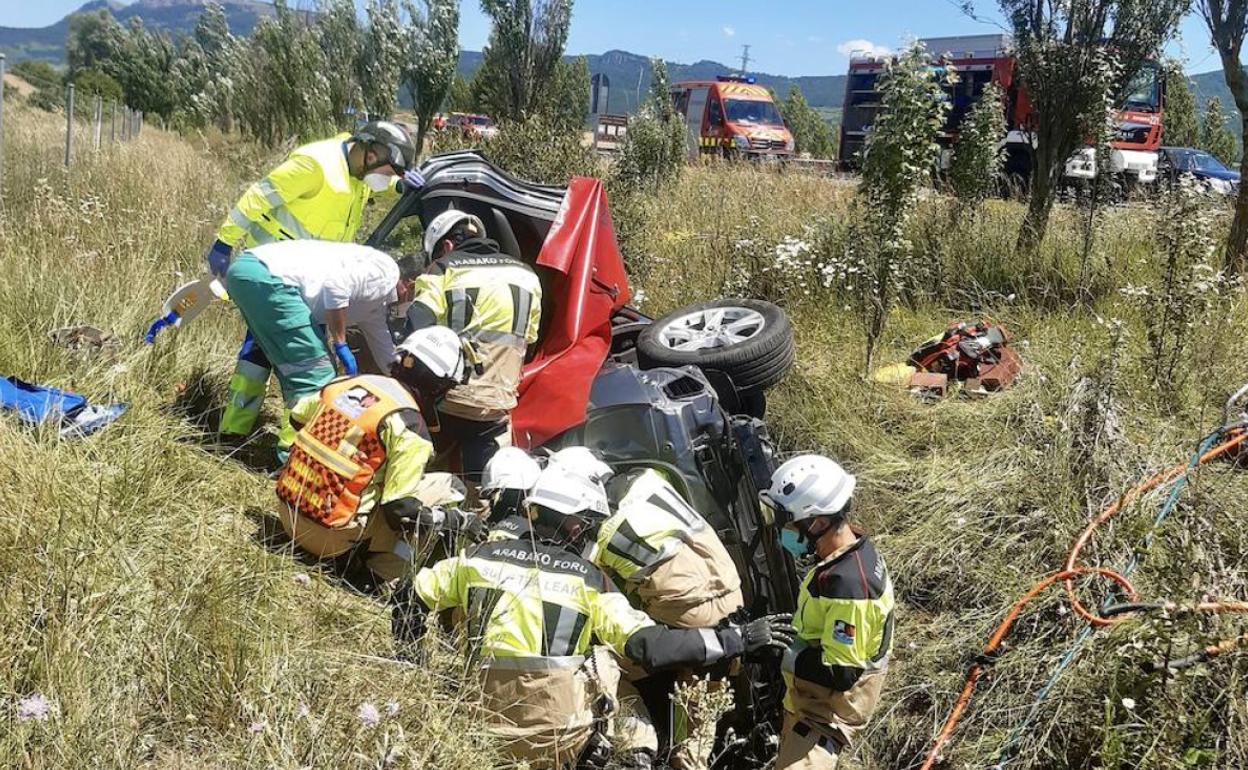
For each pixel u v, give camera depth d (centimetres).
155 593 348
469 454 464
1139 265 830
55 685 296
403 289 539
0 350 486
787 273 812
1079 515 485
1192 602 369
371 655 357
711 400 443
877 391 650
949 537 518
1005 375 655
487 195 550
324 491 394
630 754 364
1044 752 398
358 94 1909
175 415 502
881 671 379
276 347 469
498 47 1777
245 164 1448
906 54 686
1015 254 891
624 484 406
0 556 337
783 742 387
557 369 480
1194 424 569
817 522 373
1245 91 786
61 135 1190
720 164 1527
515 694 338
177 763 297
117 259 668
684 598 374
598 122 1828
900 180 682
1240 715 363
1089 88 879
